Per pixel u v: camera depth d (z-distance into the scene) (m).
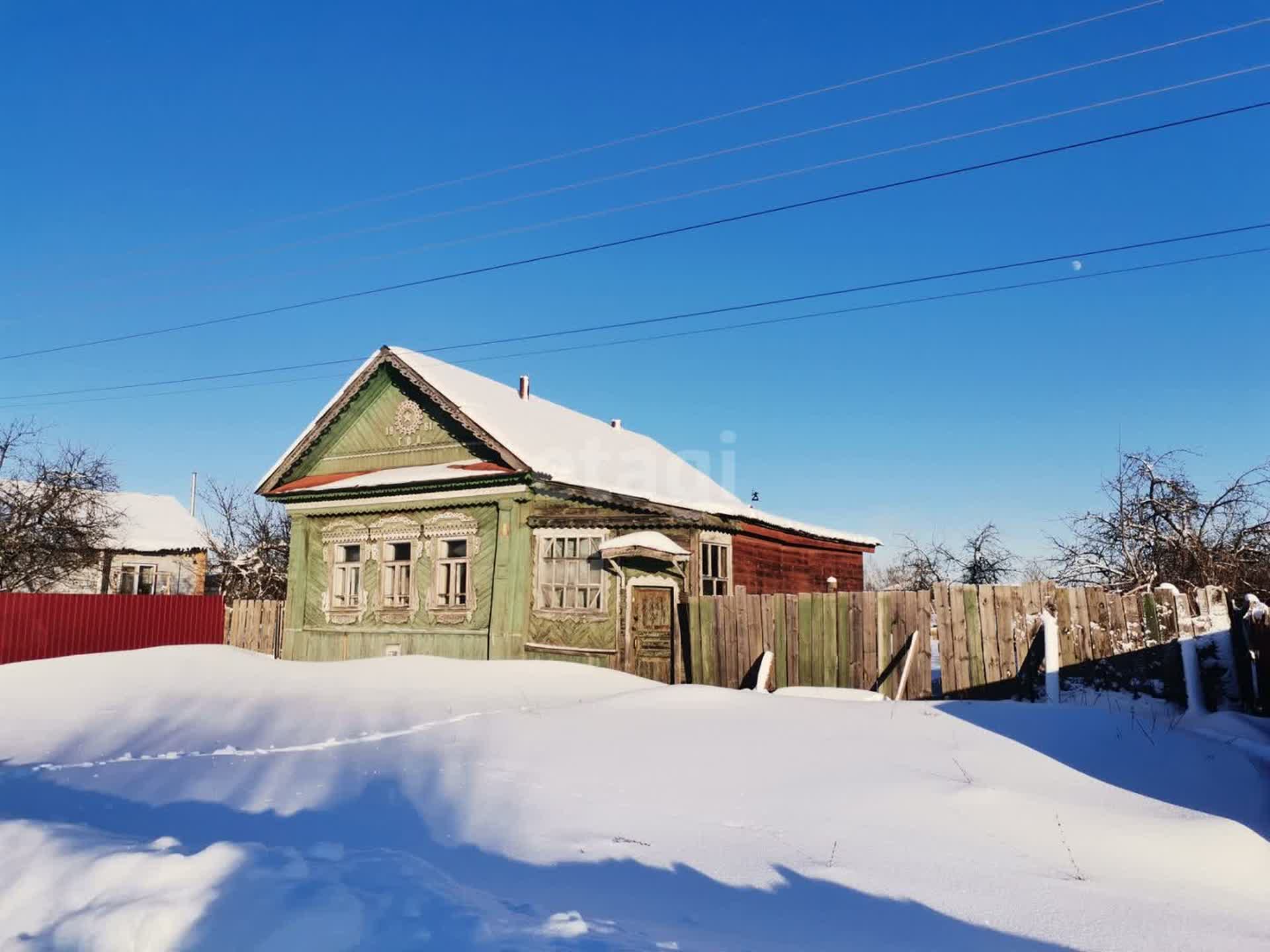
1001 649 11.80
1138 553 19.48
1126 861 5.60
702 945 4.12
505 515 17.92
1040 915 4.73
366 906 3.86
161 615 22.95
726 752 8.42
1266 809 6.36
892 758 8.09
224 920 3.69
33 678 15.21
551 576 17.55
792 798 6.95
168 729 10.57
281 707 12.18
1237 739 7.91
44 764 8.55
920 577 31.44
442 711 11.45
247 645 23.27
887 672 12.73
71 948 3.64
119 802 6.87
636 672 16.30
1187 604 10.55
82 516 33.09
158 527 37.28
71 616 21.52
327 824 6.22
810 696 12.15
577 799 6.97
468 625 18.23
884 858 5.65
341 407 21.12
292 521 21.62
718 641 14.37
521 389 23.92
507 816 6.51
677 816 6.56
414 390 20.42
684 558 15.55
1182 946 4.32
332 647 20.36
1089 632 11.17
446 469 18.91
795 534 23.16
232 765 8.29
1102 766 7.75
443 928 3.75
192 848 4.84
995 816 6.39
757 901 4.91
